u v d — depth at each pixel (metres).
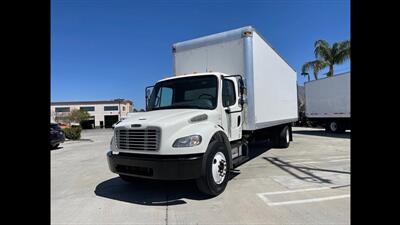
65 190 6.08
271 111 8.73
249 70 6.81
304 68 28.61
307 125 28.81
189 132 4.90
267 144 13.14
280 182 6.09
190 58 7.75
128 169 5.08
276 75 9.40
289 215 4.16
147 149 4.86
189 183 6.29
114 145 5.36
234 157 6.59
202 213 4.35
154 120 5.03
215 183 5.12
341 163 8.20
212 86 6.07
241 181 6.24
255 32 7.16
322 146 12.47
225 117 6.13
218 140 5.43
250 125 6.89
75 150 15.02
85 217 4.34
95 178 7.23
